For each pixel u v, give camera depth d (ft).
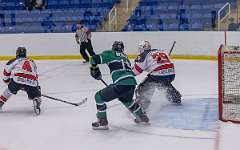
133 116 20.42
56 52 47.80
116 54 17.70
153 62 21.16
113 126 18.65
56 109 22.36
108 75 35.32
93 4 53.57
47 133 17.67
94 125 17.98
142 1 52.70
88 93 27.07
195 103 23.15
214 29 48.19
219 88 19.21
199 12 50.52
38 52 47.85
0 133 17.78
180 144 15.89
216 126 18.31
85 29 42.98
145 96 21.53
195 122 19.06
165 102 23.47
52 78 33.91
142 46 20.92
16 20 53.36
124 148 15.51
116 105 22.94
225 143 15.92
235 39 42.68
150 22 51.08
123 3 53.01
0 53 47.85
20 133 17.74
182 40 45.16
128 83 17.38
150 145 15.81
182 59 45.24
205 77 32.99
